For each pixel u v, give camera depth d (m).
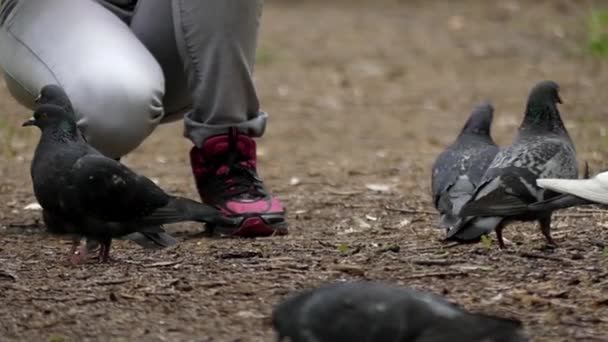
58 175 10.44
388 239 11.93
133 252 11.34
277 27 36.59
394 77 28.25
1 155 19.03
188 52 11.71
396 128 22.30
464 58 30.59
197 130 11.97
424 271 10.20
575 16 36.06
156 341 8.50
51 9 11.96
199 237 12.15
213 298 9.50
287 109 24.52
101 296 9.59
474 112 11.84
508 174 10.32
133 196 10.46
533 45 32.06
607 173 9.98
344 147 20.31
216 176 12.10
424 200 14.82
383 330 7.14
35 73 11.70
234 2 11.51
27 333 8.72
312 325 7.26
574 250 10.93
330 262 10.66
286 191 15.96
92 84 11.38
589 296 9.41
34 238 12.27
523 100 24.86
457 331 6.93
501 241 10.97
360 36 34.69
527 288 9.62
